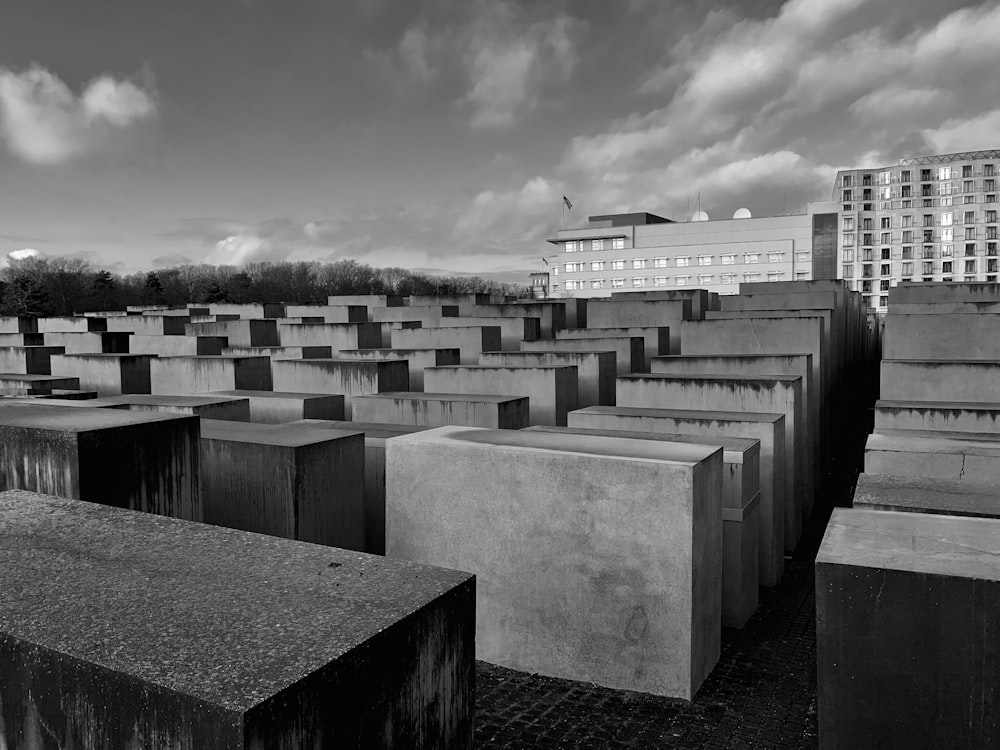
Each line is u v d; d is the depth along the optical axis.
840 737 4.84
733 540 8.66
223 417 10.94
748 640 8.36
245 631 2.92
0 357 19.89
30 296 50.06
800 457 12.47
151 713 2.54
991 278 89.56
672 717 6.50
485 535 7.36
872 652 4.71
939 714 4.59
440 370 15.51
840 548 5.02
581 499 6.95
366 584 3.40
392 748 3.04
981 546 5.05
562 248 86.62
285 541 3.97
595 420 11.17
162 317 27.22
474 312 27.95
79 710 2.72
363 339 22.62
